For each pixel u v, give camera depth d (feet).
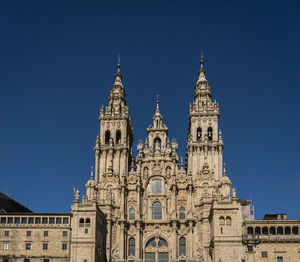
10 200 403.75
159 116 424.05
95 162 406.21
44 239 348.18
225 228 337.52
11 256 343.46
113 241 376.68
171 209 388.37
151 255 380.78
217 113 417.69
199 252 366.02
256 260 331.16
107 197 385.50
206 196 377.91
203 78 447.42
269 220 341.21
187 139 426.92
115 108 435.12
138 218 383.65
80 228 348.59
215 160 400.47
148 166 408.46
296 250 333.01
